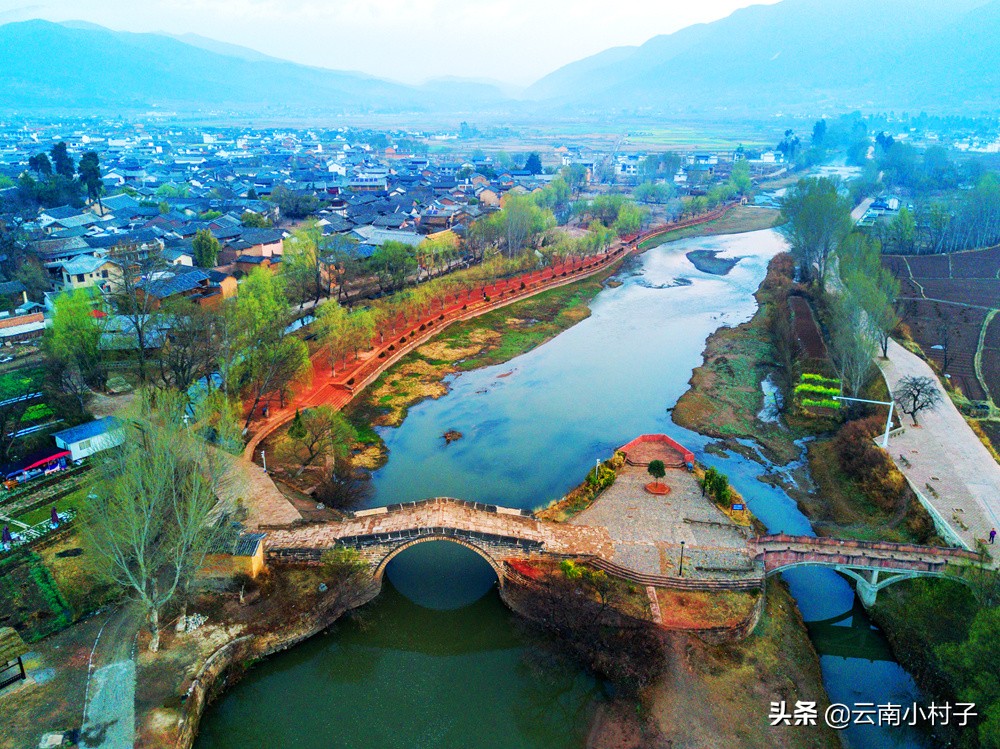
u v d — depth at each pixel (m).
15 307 135.75
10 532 73.19
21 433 88.62
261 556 66.88
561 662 63.00
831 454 96.06
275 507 77.75
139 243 169.62
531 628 66.25
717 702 57.25
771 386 123.50
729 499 80.25
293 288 149.00
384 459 98.00
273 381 105.88
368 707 59.47
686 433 106.50
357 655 64.81
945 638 62.91
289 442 93.62
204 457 74.75
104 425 89.12
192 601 63.84
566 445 102.62
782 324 143.50
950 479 83.75
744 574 67.94
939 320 143.62
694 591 66.75
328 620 65.69
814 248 170.50
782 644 63.88
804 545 70.88
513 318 162.00
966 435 94.81
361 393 119.00
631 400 118.75
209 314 106.19
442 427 108.19
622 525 76.31
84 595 64.44
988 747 48.75
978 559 64.44
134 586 57.66
